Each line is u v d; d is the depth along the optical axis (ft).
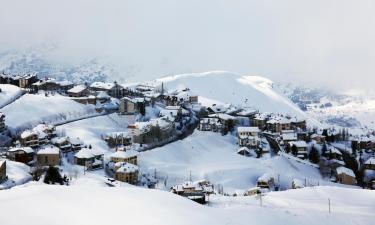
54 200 189.88
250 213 221.46
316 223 240.12
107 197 200.34
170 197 215.10
